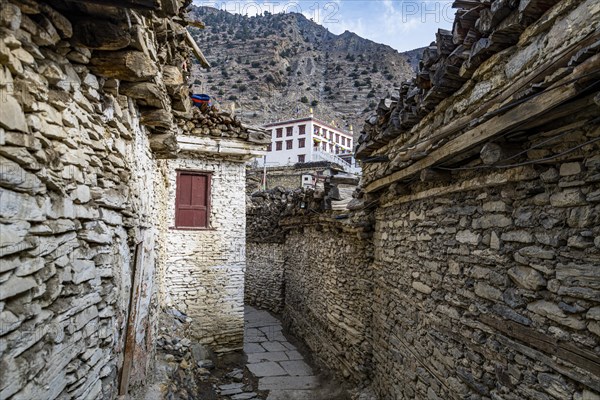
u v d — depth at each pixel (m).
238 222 8.72
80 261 2.31
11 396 1.58
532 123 2.58
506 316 3.12
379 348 6.12
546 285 2.73
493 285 3.31
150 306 5.07
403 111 4.62
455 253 3.93
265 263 13.74
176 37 3.96
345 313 7.50
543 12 2.47
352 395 6.55
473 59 3.08
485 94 3.07
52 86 1.99
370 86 62.25
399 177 4.82
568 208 2.58
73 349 2.22
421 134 4.40
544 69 2.34
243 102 52.94
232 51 64.31
